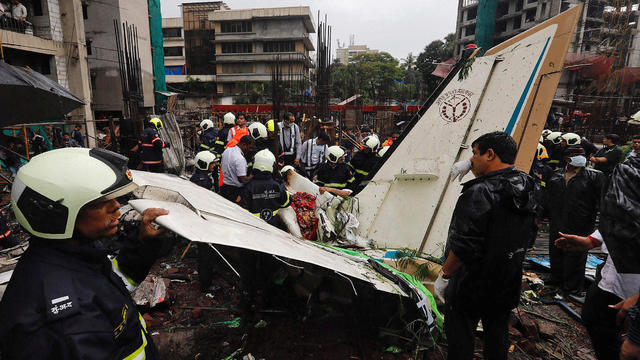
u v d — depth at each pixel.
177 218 1.58
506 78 3.96
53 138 11.85
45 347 0.87
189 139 15.40
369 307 3.23
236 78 52.28
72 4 16.89
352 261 3.09
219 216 2.16
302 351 2.88
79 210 0.98
